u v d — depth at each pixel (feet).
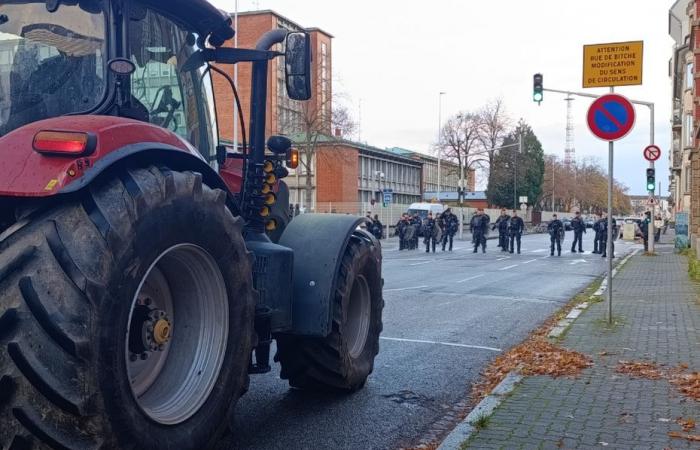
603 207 404.16
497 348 29.30
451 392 22.12
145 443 11.25
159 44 15.14
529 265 80.59
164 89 15.34
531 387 21.27
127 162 11.69
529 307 42.39
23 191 10.33
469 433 16.85
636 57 33.68
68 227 10.49
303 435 17.52
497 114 208.64
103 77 13.32
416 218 129.29
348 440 17.26
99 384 10.21
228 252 13.17
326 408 19.86
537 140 281.95
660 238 184.65
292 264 16.65
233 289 13.42
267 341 15.56
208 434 12.89
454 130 208.64
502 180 252.21
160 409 12.30
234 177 17.93
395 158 254.27
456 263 84.07
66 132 10.59
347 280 18.52
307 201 132.67
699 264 64.95
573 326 33.09
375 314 21.29
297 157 18.90
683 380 21.97
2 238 10.49
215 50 17.12
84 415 10.07
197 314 13.19
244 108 19.11
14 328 9.85
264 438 17.22
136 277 10.93
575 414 18.44
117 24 13.46
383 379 23.47
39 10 13.52
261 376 23.15
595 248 108.17
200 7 15.12
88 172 10.61
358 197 227.40
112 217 10.65
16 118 13.55
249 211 17.33
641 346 27.89
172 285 13.11
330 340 18.57
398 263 83.76
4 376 9.78
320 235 18.10
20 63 13.61
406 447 16.93
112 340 10.43
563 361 24.70
